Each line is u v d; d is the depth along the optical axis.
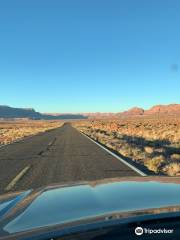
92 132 59.72
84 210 2.73
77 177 13.52
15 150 26.70
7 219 2.65
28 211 2.81
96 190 3.45
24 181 13.10
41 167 16.80
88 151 24.28
